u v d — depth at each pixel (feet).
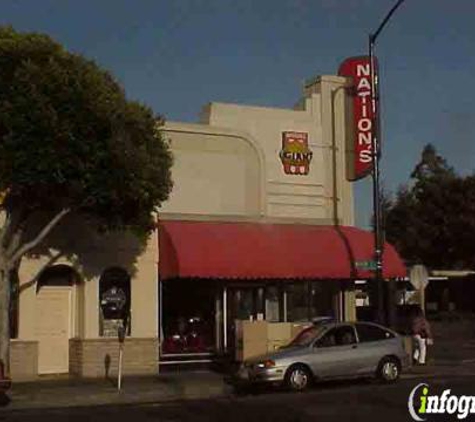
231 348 85.61
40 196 66.64
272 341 77.66
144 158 66.54
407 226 175.32
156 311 81.71
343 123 94.43
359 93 92.43
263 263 82.53
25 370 75.97
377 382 69.67
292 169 91.04
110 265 80.18
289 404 56.39
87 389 68.54
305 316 90.79
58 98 62.64
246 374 67.56
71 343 79.92
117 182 65.16
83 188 63.82
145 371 80.43
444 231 168.96
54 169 62.49
